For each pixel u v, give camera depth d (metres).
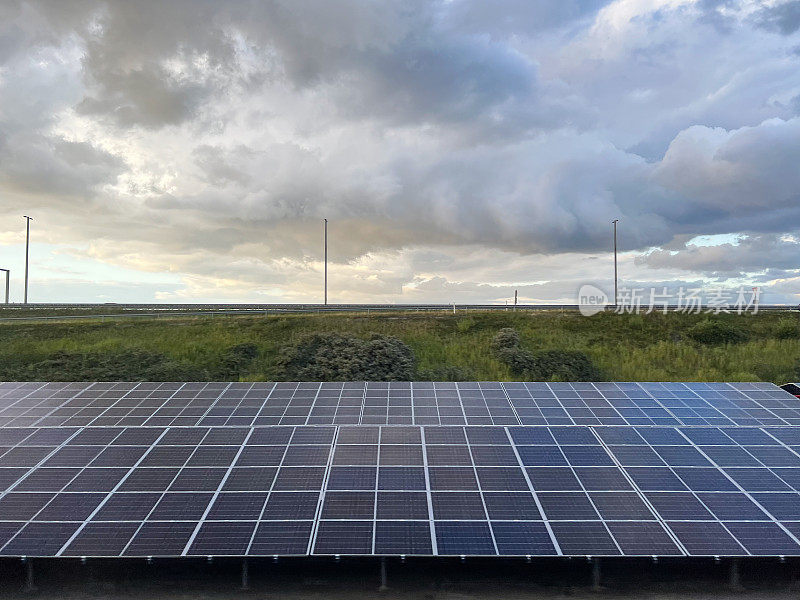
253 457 18.80
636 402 23.80
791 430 20.94
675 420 21.91
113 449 19.27
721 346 45.75
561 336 47.84
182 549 14.43
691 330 48.44
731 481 17.50
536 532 15.20
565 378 39.59
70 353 40.44
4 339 44.56
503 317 52.56
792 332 48.31
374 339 44.34
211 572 15.59
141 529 15.13
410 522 15.54
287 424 21.38
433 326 49.53
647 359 43.03
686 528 15.37
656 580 15.65
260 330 47.84
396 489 17.03
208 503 16.27
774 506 16.27
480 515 15.87
